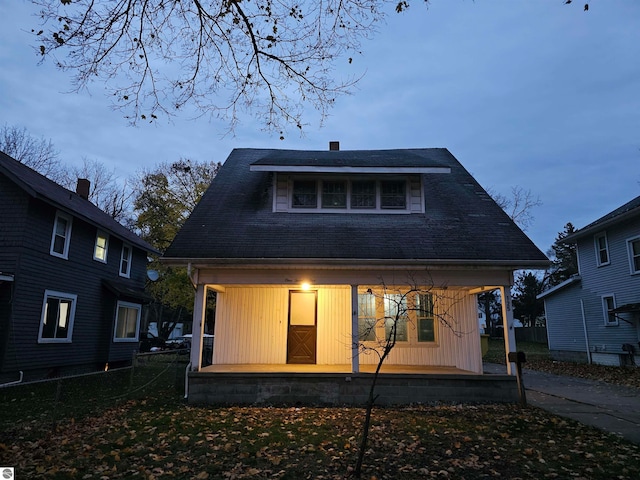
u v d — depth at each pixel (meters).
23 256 12.02
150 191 29.20
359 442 5.86
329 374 9.09
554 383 12.46
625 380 13.01
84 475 4.64
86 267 15.40
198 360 9.38
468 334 10.79
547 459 5.20
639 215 16.20
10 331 11.52
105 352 16.47
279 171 11.33
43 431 6.68
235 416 7.66
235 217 10.91
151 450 5.53
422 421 7.20
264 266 9.30
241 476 4.61
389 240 9.97
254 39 5.75
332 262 9.16
